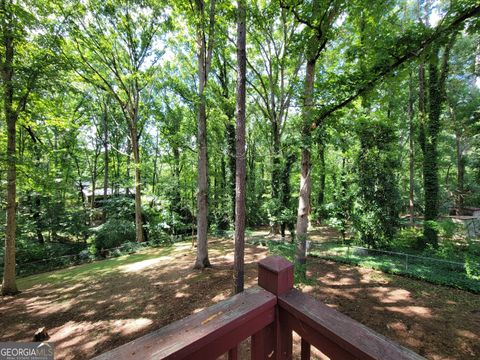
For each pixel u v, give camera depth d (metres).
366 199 8.64
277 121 11.23
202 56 7.62
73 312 5.32
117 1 9.67
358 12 5.14
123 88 11.85
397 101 11.84
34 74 6.32
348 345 0.80
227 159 13.76
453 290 5.49
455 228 8.03
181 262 8.70
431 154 9.05
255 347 1.01
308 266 7.39
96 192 20.66
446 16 3.73
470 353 3.42
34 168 7.59
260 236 12.32
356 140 8.84
